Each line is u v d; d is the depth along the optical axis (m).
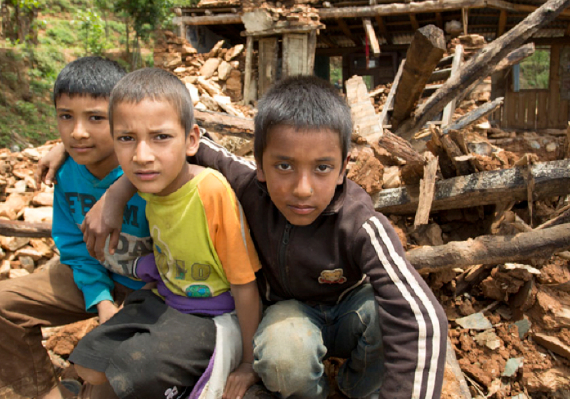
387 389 1.35
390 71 14.52
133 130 1.38
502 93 12.12
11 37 14.64
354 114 5.10
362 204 1.50
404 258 1.42
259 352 1.49
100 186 1.86
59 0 20.34
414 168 2.81
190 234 1.57
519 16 11.03
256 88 9.73
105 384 1.67
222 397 1.55
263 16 9.24
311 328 1.51
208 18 10.28
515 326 2.42
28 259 3.71
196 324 1.58
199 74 9.45
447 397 1.82
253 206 1.61
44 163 1.95
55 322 1.94
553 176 2.62
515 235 2.41
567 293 2.46
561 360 2.28
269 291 1.75
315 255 1.53
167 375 1.48
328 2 9.86
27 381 1.87
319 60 15.24
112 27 20.14
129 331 1.59
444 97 5.04
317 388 1.55
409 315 1.34
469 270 2.67
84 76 1.63
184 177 1.56
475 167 2.86
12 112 12.21
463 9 9.59
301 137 1.29
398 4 9.66
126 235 1.83
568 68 11.74
